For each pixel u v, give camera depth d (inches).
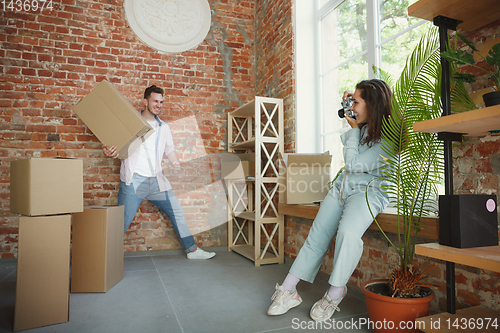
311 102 121.9
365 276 83.7
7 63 121.6
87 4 132.0
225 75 149.6
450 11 52.8
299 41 122.1
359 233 63.7
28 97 123.1
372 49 93.6
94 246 85.5
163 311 73.0
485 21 56.1
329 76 116.3
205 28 146.7
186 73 143.7
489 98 43.4
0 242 117.6
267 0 144.3
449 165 53.2
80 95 128.9
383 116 64.1
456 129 50.9
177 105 141.3
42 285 65.5
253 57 155.3
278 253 121.3
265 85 143.9
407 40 82.0
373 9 93.6
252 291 86.9
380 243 78.9
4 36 121.7
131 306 75.9
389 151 60.6
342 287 67.2
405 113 57.6
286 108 125.1
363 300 80.6
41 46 125.6
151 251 125.3
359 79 100.3
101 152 129.7
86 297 81.9
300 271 71.9
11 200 73.2
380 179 67.5
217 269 108.2
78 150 127.3
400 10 85.0
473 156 59.6
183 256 125.1
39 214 65.2
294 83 120.7
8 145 120.2
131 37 136.9
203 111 144.5
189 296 82.7
